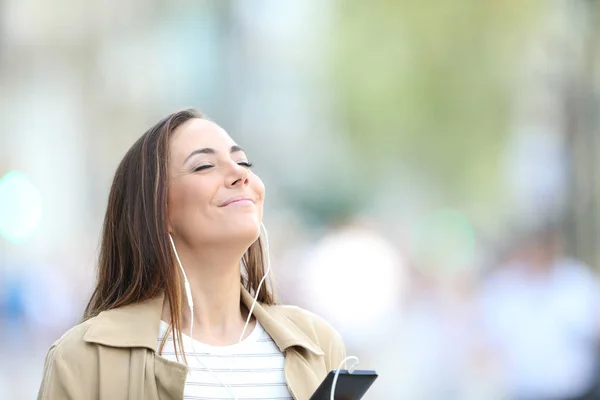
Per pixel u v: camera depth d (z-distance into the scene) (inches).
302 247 1684.3
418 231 1786.4
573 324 597.9
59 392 230.8
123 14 2194.9
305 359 253.6
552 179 1027.9
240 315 258.4
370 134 1815.9
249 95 2297.0
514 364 606.5
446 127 1684.3
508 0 1549.0
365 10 1797.5
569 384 589.3
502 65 1592.0
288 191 2212.1
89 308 257.9
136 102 2212.1
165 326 244.2
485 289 706.8
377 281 1203.2
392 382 928.9
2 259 1455.5
